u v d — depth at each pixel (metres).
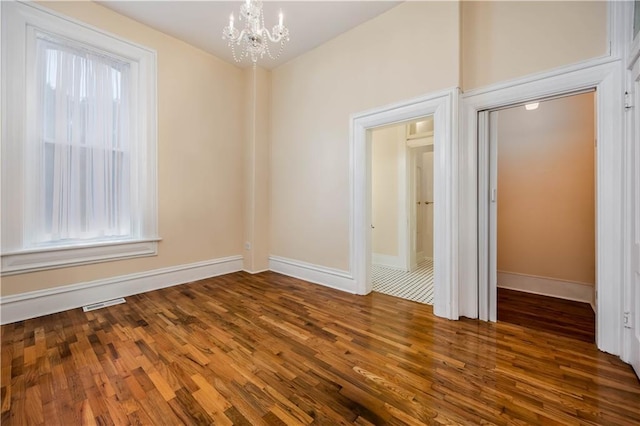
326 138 3.49
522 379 1.63
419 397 1.48
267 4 2.78
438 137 2.54
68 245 2.69
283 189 4.06
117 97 3.03
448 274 2.50
